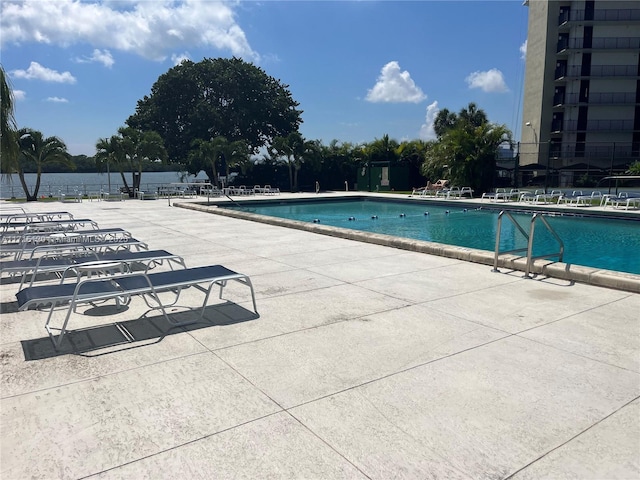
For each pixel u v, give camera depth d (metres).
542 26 39.50
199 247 8.82
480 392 3.09
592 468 2.33
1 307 5.06
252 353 3.74
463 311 4.80
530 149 41.41
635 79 37.16
